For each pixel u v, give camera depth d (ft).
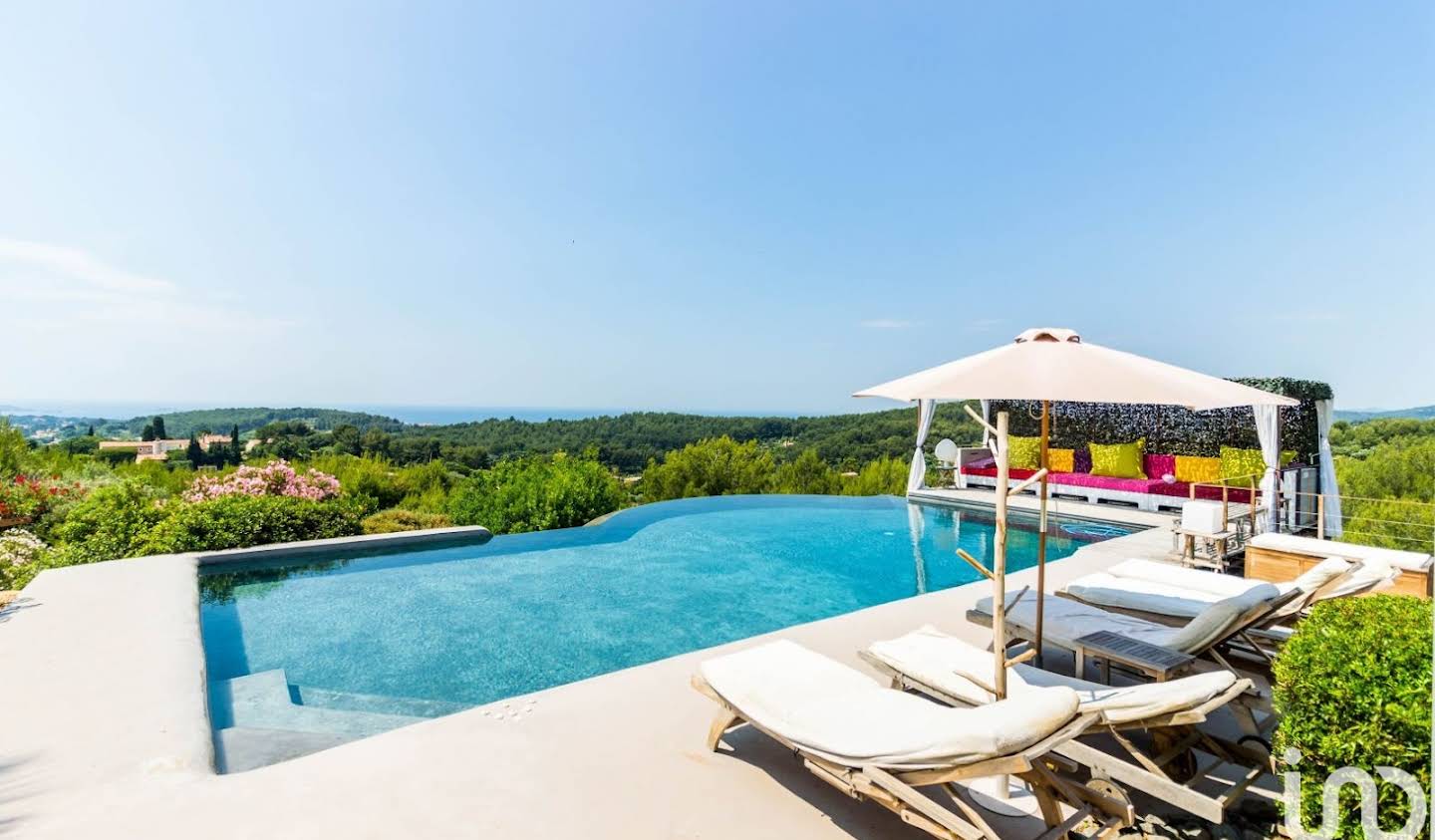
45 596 20.56
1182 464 40.40
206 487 35.63
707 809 9.57
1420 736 6.75
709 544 36.83
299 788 10.02
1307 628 8.77
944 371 10.34
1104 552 27.20
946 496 45.98
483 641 22.20
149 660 15.25
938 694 11.16
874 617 18.81
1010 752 6.86
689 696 13.56
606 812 9.46
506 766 10.73
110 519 29.37
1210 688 8.50
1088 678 14.56
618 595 27.61
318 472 39.19
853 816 9.43
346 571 30.07
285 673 19.34
